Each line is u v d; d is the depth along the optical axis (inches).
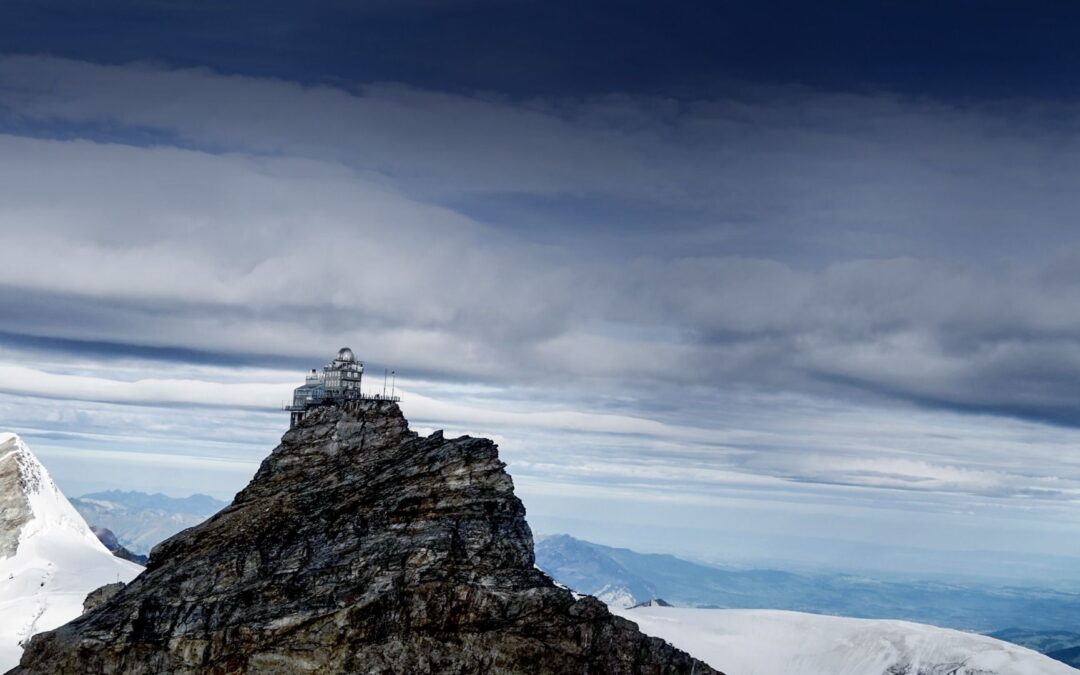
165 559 7440.9
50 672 6766.7
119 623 6835.6
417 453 7588.6
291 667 6545.3
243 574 7017.7
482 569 6904.5
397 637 6599.4
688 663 6771.7
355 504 7337.6
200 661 6633.9
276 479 7805.1
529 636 6673.2
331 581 6865.2
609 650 6727.4
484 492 7283.5
